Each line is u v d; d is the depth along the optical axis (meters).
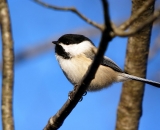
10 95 5.49
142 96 7.26
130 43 7.18
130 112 7.17
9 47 5.61
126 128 7.16
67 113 6.70
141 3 6.68
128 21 4.70
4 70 5.55
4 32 5.68
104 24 4.48
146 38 7.00
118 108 7.31
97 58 5.23
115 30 4.54
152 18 4.44
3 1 5.85
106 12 4.34
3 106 5.45
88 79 5.93
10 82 5.53
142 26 4.48
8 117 5.40
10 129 5.36
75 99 6.46
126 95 7.24
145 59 7.20
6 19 5.72
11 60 5.60
